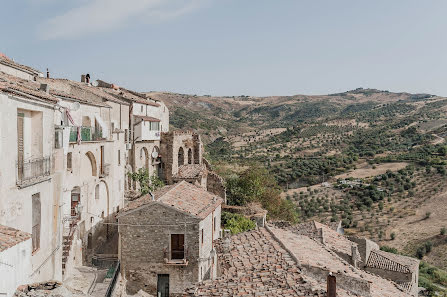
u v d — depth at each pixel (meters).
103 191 33.81
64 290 12.98
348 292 15.31
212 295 14.27
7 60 27.16
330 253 22.34
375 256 34.75
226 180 61.06
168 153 55.09
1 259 11.18
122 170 39.81
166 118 64.31
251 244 21.73
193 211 24.92
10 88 14.07
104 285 21.86
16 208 14.62
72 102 29.14
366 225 82.75
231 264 18.19
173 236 24.78
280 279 15.45
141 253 24.61
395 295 17.42
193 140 61.75
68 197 26.16
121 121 44.28
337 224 47.44
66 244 23.86
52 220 18.45
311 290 14.05
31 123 17.05
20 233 12.91
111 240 33.38
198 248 24.52
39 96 16.48
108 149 34.19
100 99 38.72
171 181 54.56
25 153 16.61
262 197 59.88
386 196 95.69
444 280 57.66
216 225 29.45
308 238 25.75
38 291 12.32
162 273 24.56
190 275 24.56
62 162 20.75
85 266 25.66
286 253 19.12
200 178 53.06
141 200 26.83
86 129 29.44
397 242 76.25
